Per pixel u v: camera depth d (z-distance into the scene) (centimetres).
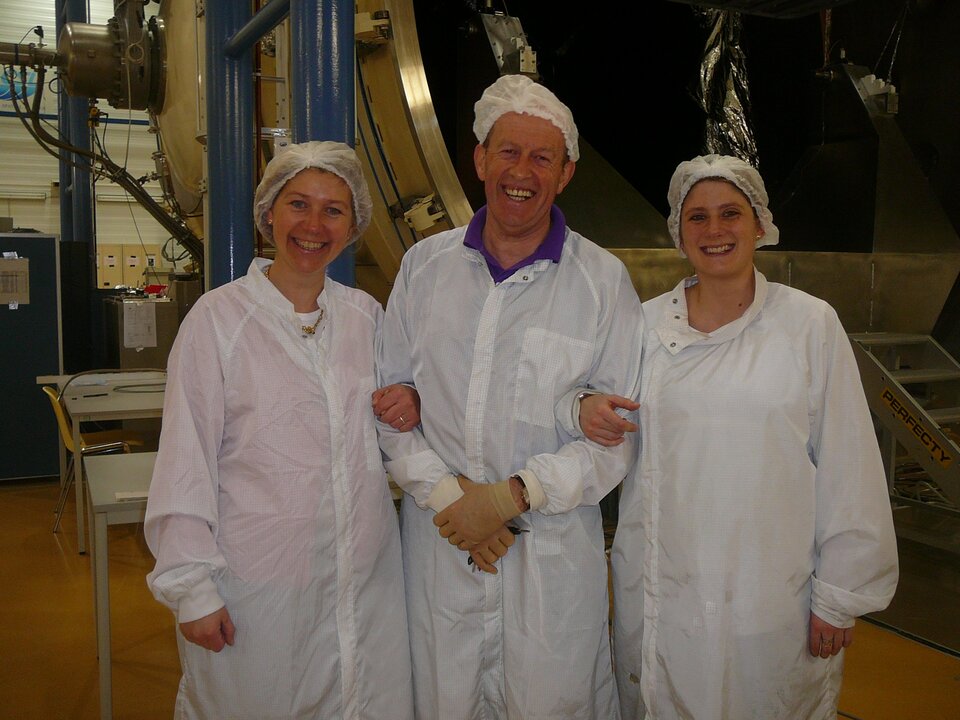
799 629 146
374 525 147
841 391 146
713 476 144
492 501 141
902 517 402
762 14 386
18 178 1006
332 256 144
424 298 159
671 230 159
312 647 140
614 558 162
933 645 275
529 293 152
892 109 435
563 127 142
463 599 150
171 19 388
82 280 612
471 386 150
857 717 229
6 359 485
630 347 154
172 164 452
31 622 298
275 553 137
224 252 275
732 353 147
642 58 469
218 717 138
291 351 143
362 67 271
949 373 371
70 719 231
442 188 273
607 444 143
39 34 450
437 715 152
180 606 132
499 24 341
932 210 440
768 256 377
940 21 453
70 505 455
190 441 134
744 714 145
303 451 140
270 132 278
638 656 156
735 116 441
